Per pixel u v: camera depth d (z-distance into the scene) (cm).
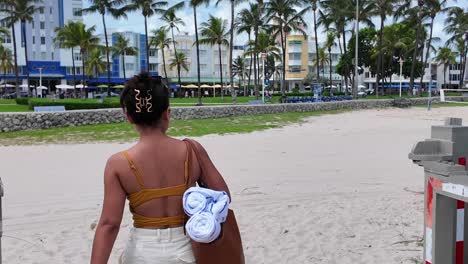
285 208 727
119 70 9562
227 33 6359
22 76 8838
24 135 2042
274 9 5359
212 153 1390
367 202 763
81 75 9319
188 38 10444
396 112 3703
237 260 212
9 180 1011
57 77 9106
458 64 12306
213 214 204
